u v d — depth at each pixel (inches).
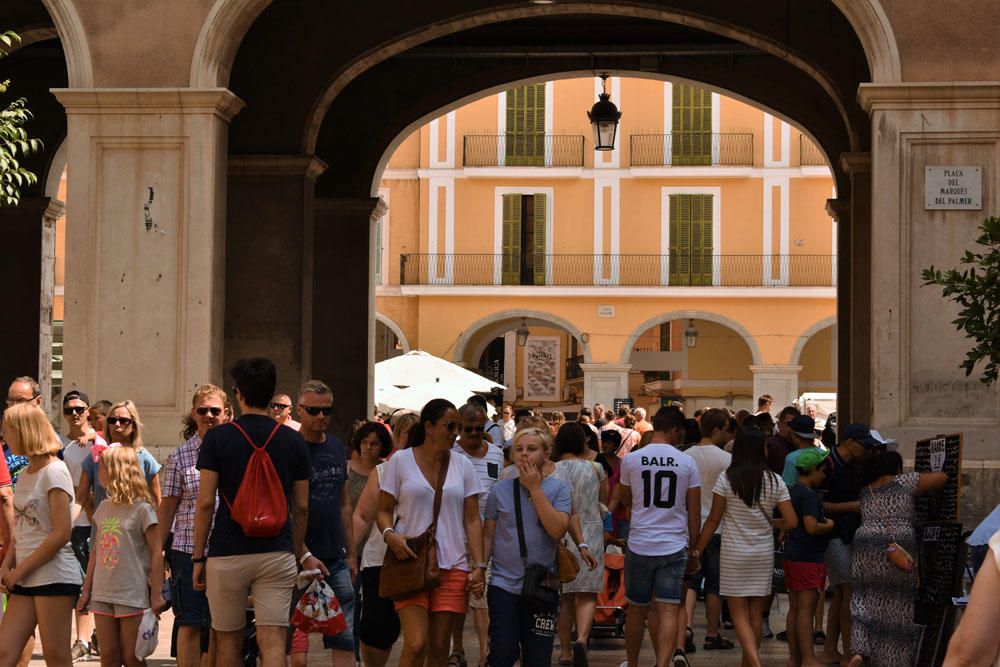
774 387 2076.8
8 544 402.3
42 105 940.0
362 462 477.4
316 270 930.1
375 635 428.5
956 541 439.8
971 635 165.2
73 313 616.1
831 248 2068.2
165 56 616.7
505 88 954.1
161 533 409.7
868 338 821.2
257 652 421.7
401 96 934.4
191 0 616.7
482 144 2102.6
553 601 397.1
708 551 581.9
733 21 805.9
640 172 2080.5
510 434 1174.3
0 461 403.5
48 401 955.3
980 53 575.2
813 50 810.8
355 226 930.7
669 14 807.7
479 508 400.8
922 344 567.2
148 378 612.4
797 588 504.4
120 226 615.8
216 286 617.9
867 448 501.7
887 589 450.9
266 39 807.7
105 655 419.8
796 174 2070.6
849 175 866.8
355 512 416.5
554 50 922.1
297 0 808.9
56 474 395.2
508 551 398.3
